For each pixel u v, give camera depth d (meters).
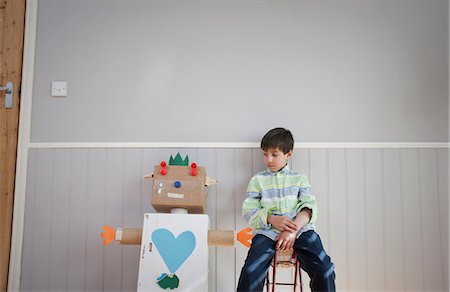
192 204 1.81
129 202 2.07
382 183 2.06
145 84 2.14
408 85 2.11
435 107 2.10
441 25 2.13
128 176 2.09
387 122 2.09
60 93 2.13
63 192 2.09
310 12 2.14
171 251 1.73
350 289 2.00
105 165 2.10
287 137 1.90
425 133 2.09
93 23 2.16
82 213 2.08
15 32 2.14
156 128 2.11
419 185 2.06
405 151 2.07
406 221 2.04
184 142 2.09
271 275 2.03
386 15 2.14
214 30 2.14
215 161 2.08
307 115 2.10
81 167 2.10
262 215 1.79
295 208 1.85
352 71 2.12
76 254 2.06
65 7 2.17
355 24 2.14
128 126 2.12
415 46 2.13
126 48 2.15
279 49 2.13
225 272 2.02
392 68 2.12
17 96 2.12
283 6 2.14
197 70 2.14
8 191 2.08
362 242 2.03
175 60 2.14
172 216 1.77
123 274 2.04
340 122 2.09
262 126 2.09
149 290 1.70
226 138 2.09
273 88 2.12
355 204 2.05
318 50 2.13
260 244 1.74
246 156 2.08
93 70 2.14
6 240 2.05
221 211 2.05
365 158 2.07
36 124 2.12
